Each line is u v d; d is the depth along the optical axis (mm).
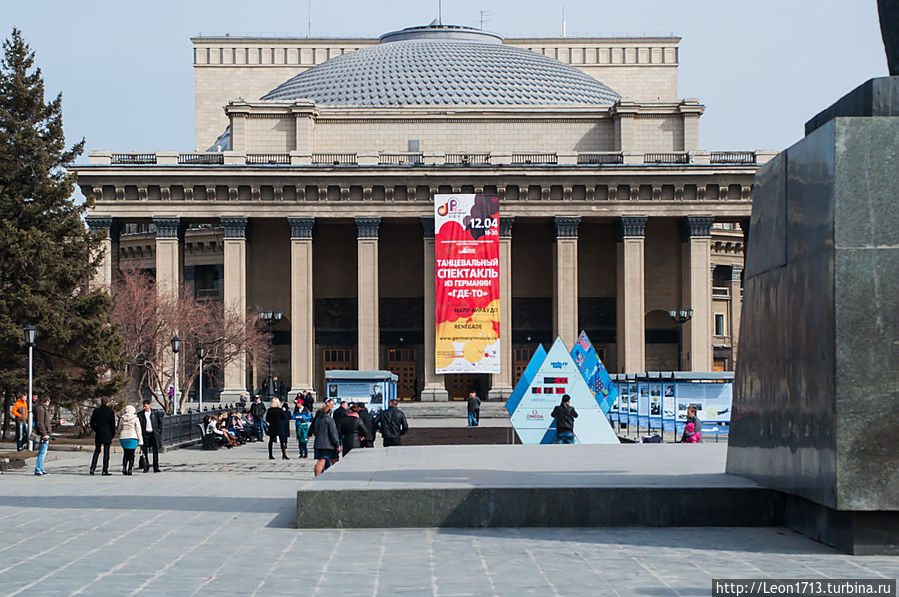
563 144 95125
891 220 14117
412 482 18281
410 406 82812
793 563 13602
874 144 14242
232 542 16203
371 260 88875
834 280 14078
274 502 22203
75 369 51688
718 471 19812
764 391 17094
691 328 88375
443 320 82625
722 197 89062
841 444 13930
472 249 82625
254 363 84875
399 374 97562
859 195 14180
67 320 51188
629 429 56344
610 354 96688
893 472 13820
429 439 45969
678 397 46188
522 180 88312
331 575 13430
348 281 97125
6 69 54031
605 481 17922
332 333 96750
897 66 15492
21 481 29531
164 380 75750
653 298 95375
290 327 95500
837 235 14125
